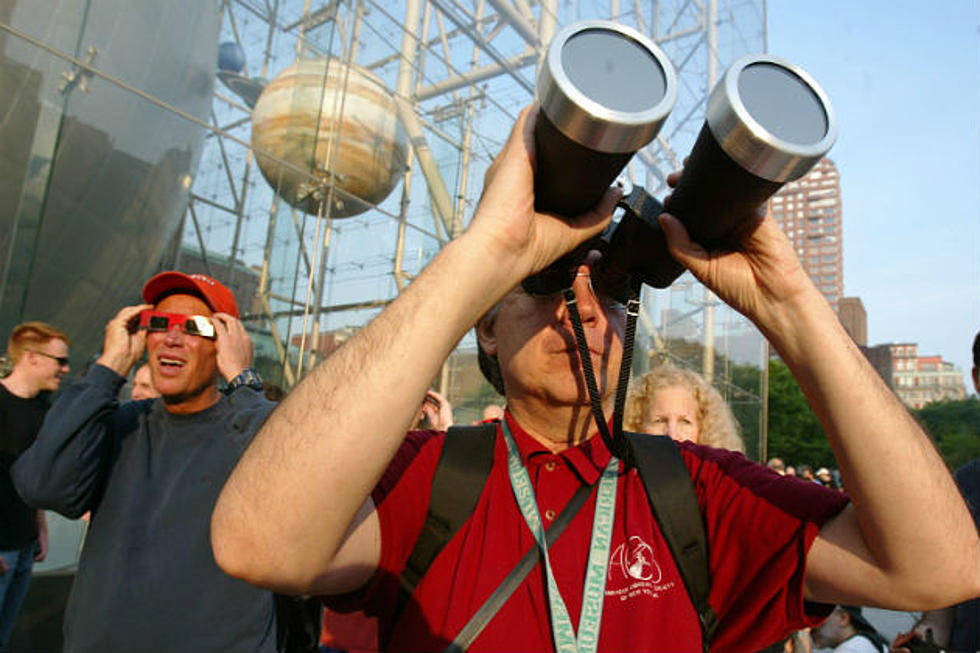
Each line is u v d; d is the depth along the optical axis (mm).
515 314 1073
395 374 698
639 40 745
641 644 863
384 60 7508
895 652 2291
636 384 2797
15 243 3113
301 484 670
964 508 816
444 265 749
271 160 5426
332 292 6012
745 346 13672
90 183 3619
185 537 1663
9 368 2939
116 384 1890
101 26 3629
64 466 1712
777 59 760
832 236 107312
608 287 1085
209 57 4789
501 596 875
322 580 789
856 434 778
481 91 8867
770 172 712
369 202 6590
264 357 5074
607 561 925
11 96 3145
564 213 850
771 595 914
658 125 697
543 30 10023
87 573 1713
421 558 908
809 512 928
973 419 58000
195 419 1892
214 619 1597
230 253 5074
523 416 1078
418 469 990
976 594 796
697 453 1124
